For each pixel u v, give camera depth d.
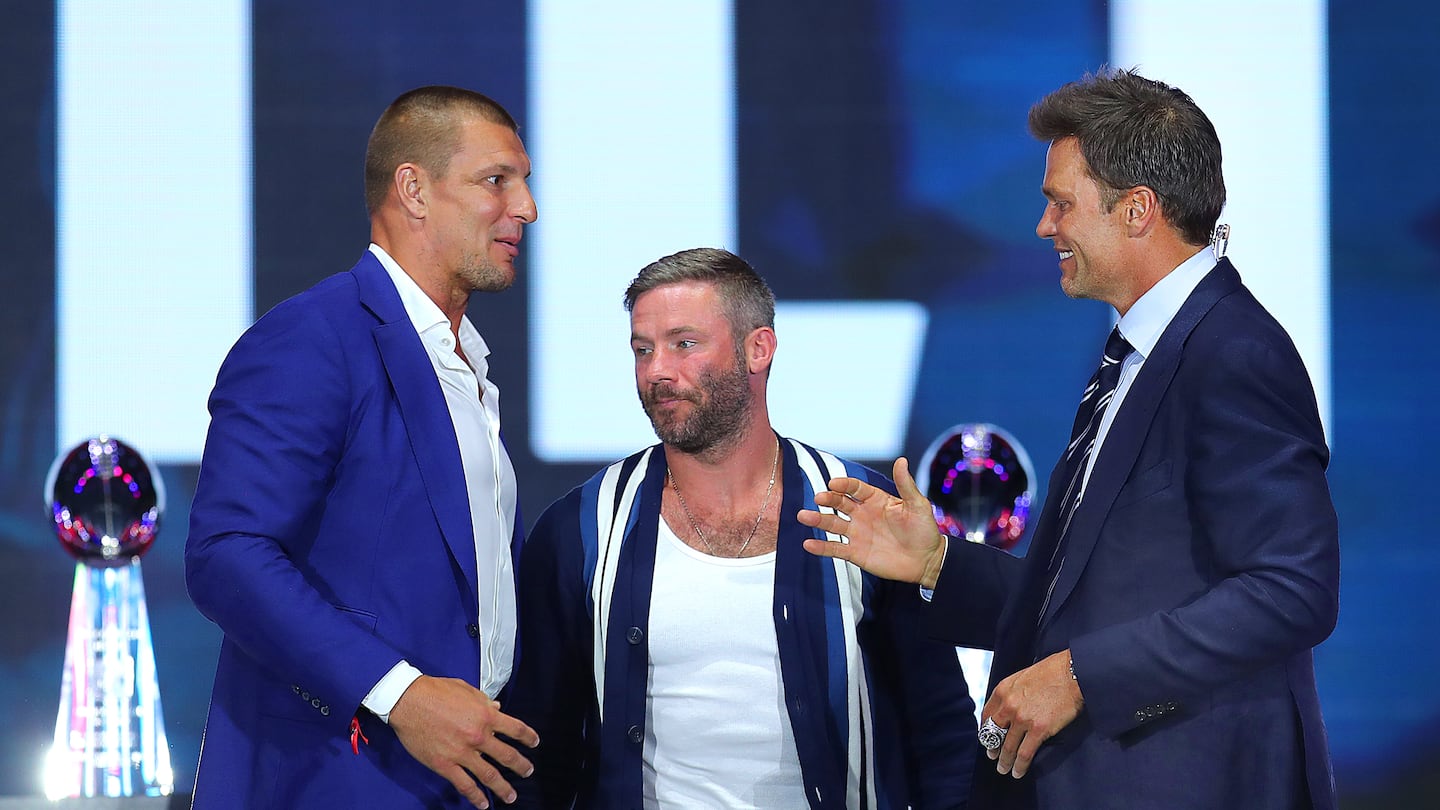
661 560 6.86
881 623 7.04
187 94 12.84
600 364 12.95
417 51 12.94
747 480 6.95
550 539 7.06
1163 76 13.05
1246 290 5.86
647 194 12.98
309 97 12.91
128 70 12.80
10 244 12.71
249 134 12.88
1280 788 5.46
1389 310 13.03
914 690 7.04
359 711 6.12
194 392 12.84
